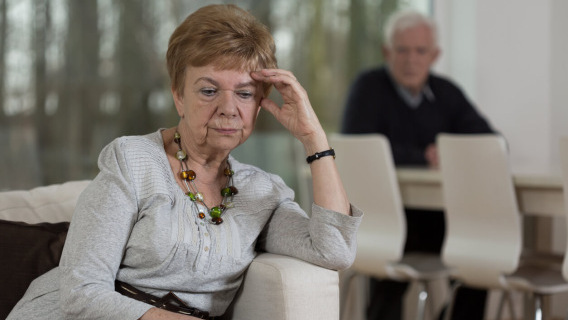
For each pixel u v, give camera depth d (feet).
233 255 6.02
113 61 14.42
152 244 5.61
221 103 5.82
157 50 14.94
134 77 14.69
